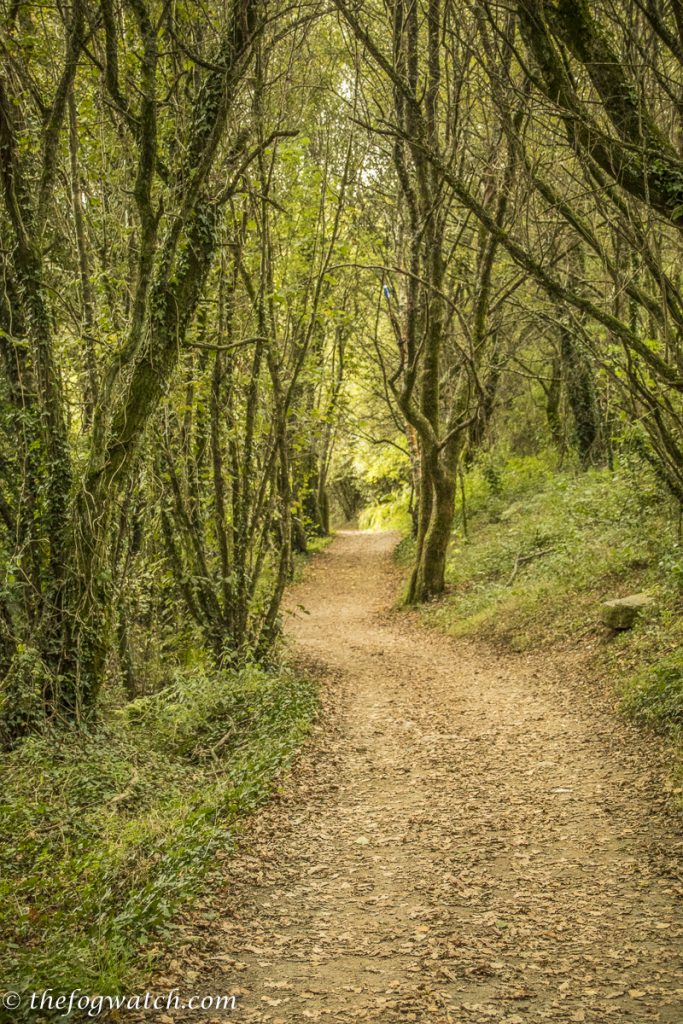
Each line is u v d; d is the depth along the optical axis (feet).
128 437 35.45
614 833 23.54
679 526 43.52
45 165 34.76
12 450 35.73
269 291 47.29
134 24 36.27
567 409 88.28
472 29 31.96
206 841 23.73
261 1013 15.26
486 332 71.26
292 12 44.93
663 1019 14.42
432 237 60.80
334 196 48.91
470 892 20.71
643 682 33.76
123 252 44.83
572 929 18.29
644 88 27.30
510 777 29.40
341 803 28.35
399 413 104.32
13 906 20.17
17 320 35.47
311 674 50.70
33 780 28.63
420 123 28.37
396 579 94.43
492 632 54.49
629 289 29.22
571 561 56.44
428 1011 15.21
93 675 35.17
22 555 34.14
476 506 91.35
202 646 47.65
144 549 46.80
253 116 39.27
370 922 19.40
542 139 36.96
